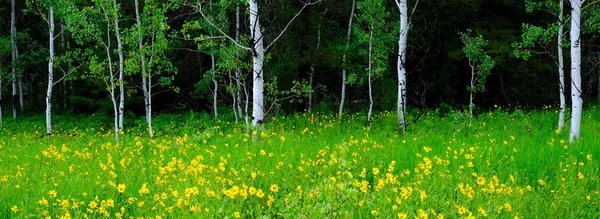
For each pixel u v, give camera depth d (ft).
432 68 87.61
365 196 19.92
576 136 39.60
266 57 45.60
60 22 92.12
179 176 25.73
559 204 20.38
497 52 78.69
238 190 20.51
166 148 36.50
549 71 85.25
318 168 27.02
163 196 20.07
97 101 89.45
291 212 17.52
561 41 55.98
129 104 92.48
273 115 74.38
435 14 82.23
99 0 56.59
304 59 75.15
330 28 82.84
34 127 77.41
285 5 71.20
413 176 26.08
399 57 52.85
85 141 51.85
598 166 27.73
